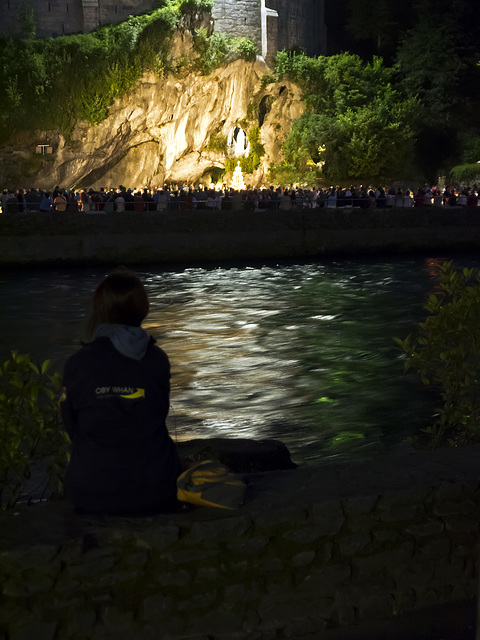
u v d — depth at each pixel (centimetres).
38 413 387
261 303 2005
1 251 2769
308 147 4962
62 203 2895
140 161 5047
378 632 305
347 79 5122
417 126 5138
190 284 2402
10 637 268
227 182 5281
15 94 4081
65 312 1855
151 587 281
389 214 3262
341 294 2159
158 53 4544
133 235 2925
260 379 1151
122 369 279
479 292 536
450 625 310
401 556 312
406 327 1634
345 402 993
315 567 301
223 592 289
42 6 4381
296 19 5591
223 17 5000
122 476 280
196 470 298
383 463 341
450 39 5378
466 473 327
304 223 3155
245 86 5172
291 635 299
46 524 279
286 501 298
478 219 3362
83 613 274
